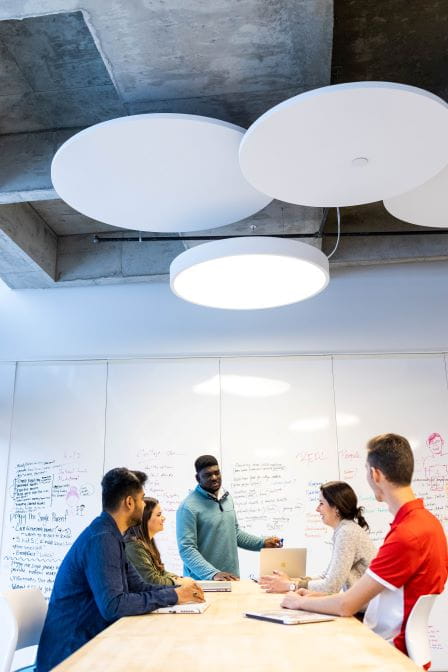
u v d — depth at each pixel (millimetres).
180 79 2941
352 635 1921
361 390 5312
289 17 2525
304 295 3609
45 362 5535
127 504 2619
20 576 5105
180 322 5543
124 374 5465
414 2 3107
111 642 1882
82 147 2785
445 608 4719
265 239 2943
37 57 3361
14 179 3852
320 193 3102
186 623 2189
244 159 2730
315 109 2357
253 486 5148
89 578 2406
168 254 5457
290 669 1528
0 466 5340
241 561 4961
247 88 3020
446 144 2631
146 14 2496
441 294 5480
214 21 2543
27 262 5102
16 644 2561
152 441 5301
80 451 5320
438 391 5293
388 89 2244
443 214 3768
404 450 2293
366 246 5258
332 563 2861
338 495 3041
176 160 2961
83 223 5402
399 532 2152
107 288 5660
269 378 5371
